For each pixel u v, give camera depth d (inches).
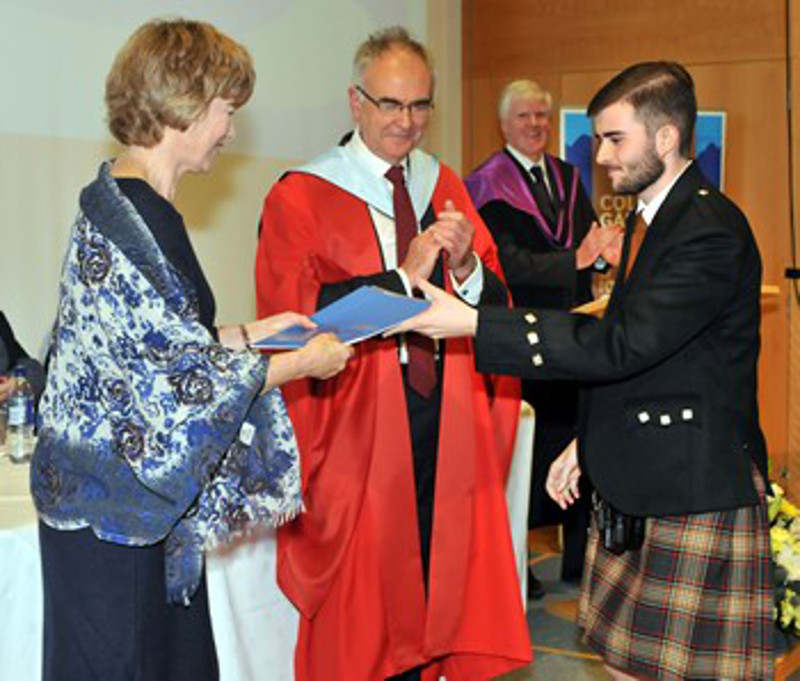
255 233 158.1
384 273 87.4
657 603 71.7
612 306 74.8
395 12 187.8
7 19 121.0
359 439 89.2
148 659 62.9
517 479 103.8
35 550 67.6
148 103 62.3
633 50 190.7
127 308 60.2
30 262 125.2
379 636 89.2
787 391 185.3
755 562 71.1
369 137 93.7
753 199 184.4
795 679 114.2
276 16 159.5
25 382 92.0
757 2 181.0
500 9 200.5
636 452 71.6
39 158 125.6
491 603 95.0
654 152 71.0
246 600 82.7
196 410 61.2
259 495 68.6
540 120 154.3
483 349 71.9
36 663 68.3
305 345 68.8
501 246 146.6
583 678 118.8
